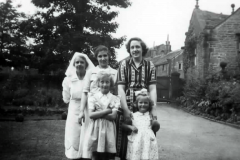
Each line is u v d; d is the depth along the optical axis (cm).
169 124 986
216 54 1712
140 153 333
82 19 1673
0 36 1886
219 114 1141
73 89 415
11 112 1289
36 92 1719
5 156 523
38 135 755
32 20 1716
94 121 338
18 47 1909
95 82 363
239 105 1035
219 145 654
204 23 1872
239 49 1722
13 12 1922
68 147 407
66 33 1608
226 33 1723
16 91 1622
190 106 1489
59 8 1727
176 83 2034
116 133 348
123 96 348
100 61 383
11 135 746
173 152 585
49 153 552
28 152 558
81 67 413
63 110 1359
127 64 362
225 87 1169
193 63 1928
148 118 350
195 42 1897
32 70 2092
